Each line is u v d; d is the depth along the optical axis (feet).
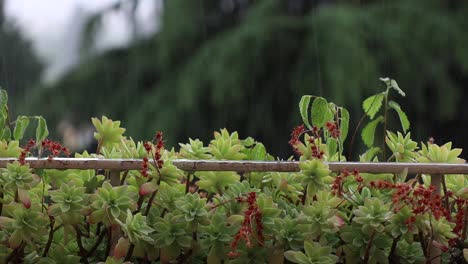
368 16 32.63
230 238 6.31
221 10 35.63
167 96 33.88
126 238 6.17
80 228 6.75
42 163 6.36
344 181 6.57
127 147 6.79
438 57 33.09
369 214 6.23
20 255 6.44
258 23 33.40
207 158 7.02
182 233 6.31
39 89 35.94
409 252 6.62
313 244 6.23
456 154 6.81
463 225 6.59
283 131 33.17
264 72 33.17
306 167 6.34
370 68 32.07
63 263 6.46
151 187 6.32
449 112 33.30
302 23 33.27
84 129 35.37
